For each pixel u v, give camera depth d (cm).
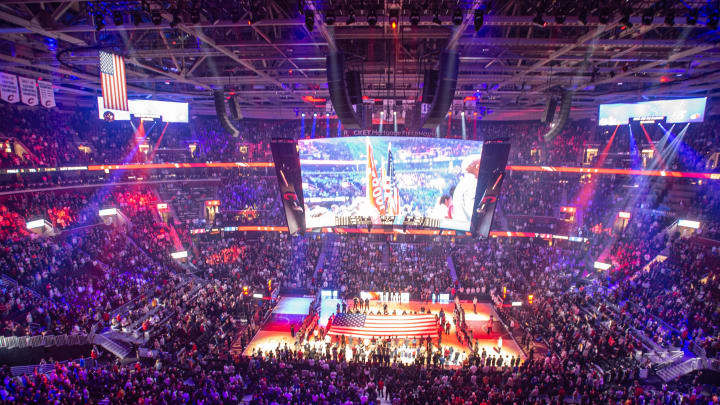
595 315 2912
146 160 4662
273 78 2858
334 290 3622
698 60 2186
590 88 3394
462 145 2209
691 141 3988
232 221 4575
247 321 3191
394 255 4103
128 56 2205
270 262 3972
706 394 2083
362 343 2727
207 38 1914
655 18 1583
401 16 1692
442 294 3541
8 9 1605
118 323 2638
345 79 1809
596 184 4762
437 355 2509
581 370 2275
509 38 1934
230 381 2105
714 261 3059
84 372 2030
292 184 2234
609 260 3791
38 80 2683
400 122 3192
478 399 1917
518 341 2897
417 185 2298
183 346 2570
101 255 3403
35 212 3362
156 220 4434
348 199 2327
